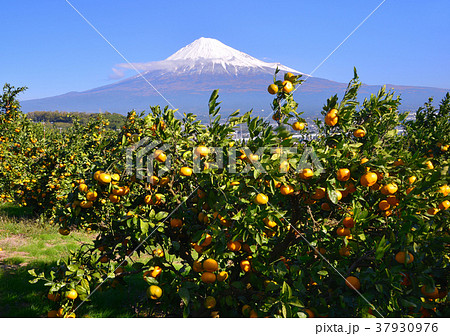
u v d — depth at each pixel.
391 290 2.73
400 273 2.77
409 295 2.85
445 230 3.22
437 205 3.22
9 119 13.94
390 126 4.12
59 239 9.52
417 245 2.79
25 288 5.80
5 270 6.70
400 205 3.18
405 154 3.50
